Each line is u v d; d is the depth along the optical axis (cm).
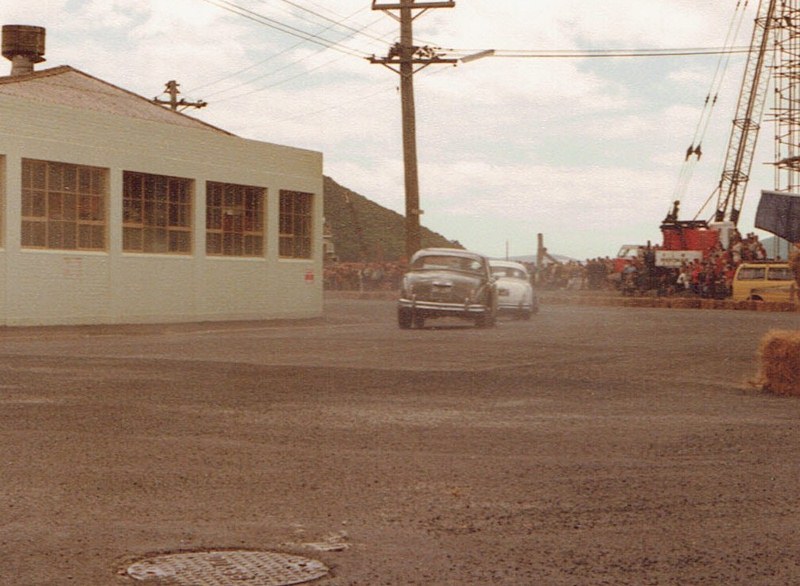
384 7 3644
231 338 2272
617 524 582
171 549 516
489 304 2884
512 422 990
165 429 910
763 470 752
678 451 831
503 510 614
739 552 524
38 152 2572
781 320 3431
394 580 469
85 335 2381
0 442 828
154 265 2922
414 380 1362
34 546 518
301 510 609
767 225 1572
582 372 1508
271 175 3328
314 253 3541
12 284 2527
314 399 1145
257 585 459
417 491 667
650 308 4891
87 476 698
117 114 2803
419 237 3741
